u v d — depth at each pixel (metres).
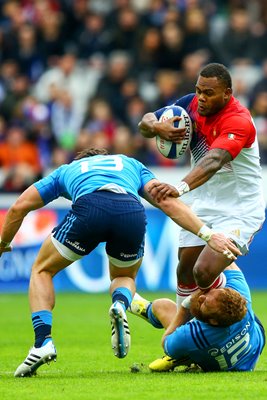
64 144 59.50
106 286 50.75
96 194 23.20
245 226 25.92
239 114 24.91
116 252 23.53
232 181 26.00
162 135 25.62
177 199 23.17
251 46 64.44
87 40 66.12
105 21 66.44
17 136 58.03
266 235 50.66
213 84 24.58
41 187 23.80
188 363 23.22
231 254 22.52
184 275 27.08
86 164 23.91
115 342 22.44
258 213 26.11
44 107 60.59
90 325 36.97
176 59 62.94
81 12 67.69
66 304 45.06
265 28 65.12
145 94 62.34
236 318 21.84
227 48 64.50
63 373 24.06
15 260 51.22
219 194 26.27
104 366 25.81
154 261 50.22
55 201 51.00
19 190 52.78
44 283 23.23
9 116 61.34
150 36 63.19
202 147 25.88
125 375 23.17
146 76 62.78
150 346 30.39
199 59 58.44
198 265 23.56
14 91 61.78
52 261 23.31
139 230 23.38
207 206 26.38
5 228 23.95
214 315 21.73
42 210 51.03
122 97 59.94
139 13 65.31
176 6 65.62
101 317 39.75
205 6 69.25
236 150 24.42
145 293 48.62
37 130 59.16
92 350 29.61
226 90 24.75
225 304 21.70
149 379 22.05
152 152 55.09
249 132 24.84
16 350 29.56
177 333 22.50
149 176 24.30
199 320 22.20
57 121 60.53
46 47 66.69
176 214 22.94
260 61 64.06
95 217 22.95
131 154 55.03
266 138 54.09
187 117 25.75
